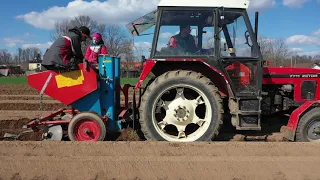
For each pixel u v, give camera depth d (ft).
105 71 19.52
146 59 19.38
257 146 17.15
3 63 263.29
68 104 18.97
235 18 19.16
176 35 18.98
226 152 16.61
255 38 19.34
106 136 20.03
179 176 14.24
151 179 14.06
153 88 18.38
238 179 14.20
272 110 21.86
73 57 18.83
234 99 19.22
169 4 18.69
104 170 14.42
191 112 18.76
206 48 18.94
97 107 19.22
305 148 17.15
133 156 15.88
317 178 14.35
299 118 19.30
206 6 18.72
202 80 18.44
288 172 14.66
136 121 20.76
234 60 18.95
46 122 19.03
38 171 14.26
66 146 16.69
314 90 21.70
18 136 19.97
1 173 14.08
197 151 16.58
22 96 50.16
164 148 16.72
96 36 22.68
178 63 19.62
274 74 21.44
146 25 21.75
